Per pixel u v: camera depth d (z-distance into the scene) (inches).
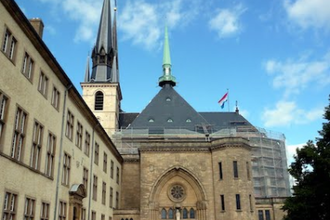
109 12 3747.5
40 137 1032.2
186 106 3053.6
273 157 2655.0
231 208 1892.2
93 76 3472.0
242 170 1959.9
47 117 1082.1
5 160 808.3
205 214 1980.8
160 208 2058.3
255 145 2630.4
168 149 2087.8
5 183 808.3
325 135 1374.3
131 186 2303.2
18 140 883.4
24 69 934.4
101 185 1750.7
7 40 840.3
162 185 2079.2
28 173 935.0
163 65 3472.0
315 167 1321.4
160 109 3016.7
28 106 946.1
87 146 1549.0
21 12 868.0
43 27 1240.2
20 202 882.8
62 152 1208.2
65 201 1230.3
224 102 3378.4
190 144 2096.5
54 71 1144.8
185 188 2084.2
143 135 2755.9
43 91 1059.3
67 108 1283.2
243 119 3211.1
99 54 3545.8
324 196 1280.8
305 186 1347.2
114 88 3307.1
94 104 3267.7
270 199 2193.7
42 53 1038.4
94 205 1601.9
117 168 2208.4
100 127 1689.2
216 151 2052.2
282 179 2655.0
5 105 824.3
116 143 2674.7
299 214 1337.4
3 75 807.7
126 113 3683.6
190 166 2060.8
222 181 1972.2
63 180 1222.9
